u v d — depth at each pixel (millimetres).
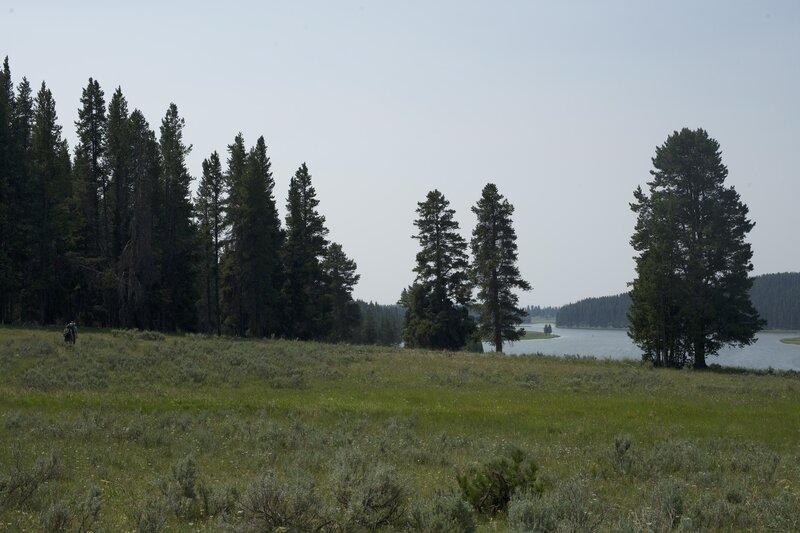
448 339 68688
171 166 63562
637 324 53375
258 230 64875
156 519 7562
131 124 59750
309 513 7523
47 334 41594
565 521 6922
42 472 9789
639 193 56406
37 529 7480
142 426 15273
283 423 17828
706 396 28000
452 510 7551
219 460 12484
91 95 61312
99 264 60219
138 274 59500
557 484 9828
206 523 7953
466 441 15812
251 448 13891
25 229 52344
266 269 65125
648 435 17516
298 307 73062
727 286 51688
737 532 7910
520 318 67625
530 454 13523
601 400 25016
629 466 12289
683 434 17719
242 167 69250
